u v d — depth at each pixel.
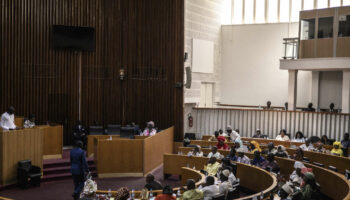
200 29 21.23
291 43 20.97
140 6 19.69
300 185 9.39
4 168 12.61
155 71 19.80
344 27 18.92
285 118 19.59
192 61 20.77
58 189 12.96
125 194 7.78
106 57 19.22
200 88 21.81
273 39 22.25
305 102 21.89
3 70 17.08
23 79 17.56
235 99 23.12
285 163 12.50
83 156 11.02
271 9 22.61
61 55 18.38
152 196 8.93
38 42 17.84
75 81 18.66
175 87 19.73
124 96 19.58
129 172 14.88
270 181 10.59
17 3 17.33
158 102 19.86
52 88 18.20
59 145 15.93
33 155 13.51
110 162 14.67
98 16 19.06
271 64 22.33
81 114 18.81
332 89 21.27
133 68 19.69
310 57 19.86
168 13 19.78
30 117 15.40
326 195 11.09
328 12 19.31
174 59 19.77
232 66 23.05
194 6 20.70
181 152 14.70
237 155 13.70
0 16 16.97
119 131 17.94
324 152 14.61
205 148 15.12
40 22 17.88
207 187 8.71
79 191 11.01
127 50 19.58
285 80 22.03
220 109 20.72
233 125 20.56
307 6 21.80
